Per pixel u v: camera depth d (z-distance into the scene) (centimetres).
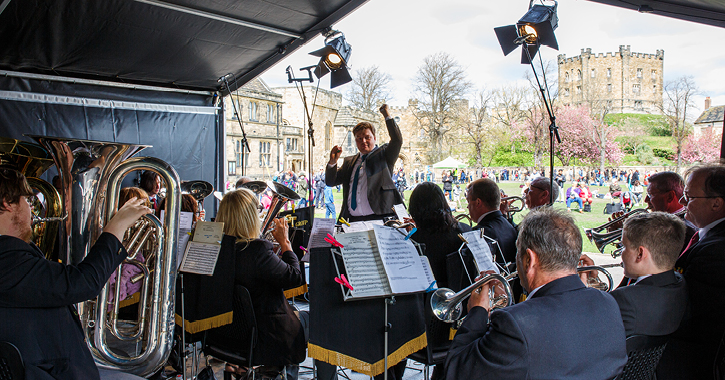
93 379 162
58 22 412
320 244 299
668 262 175
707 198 207
